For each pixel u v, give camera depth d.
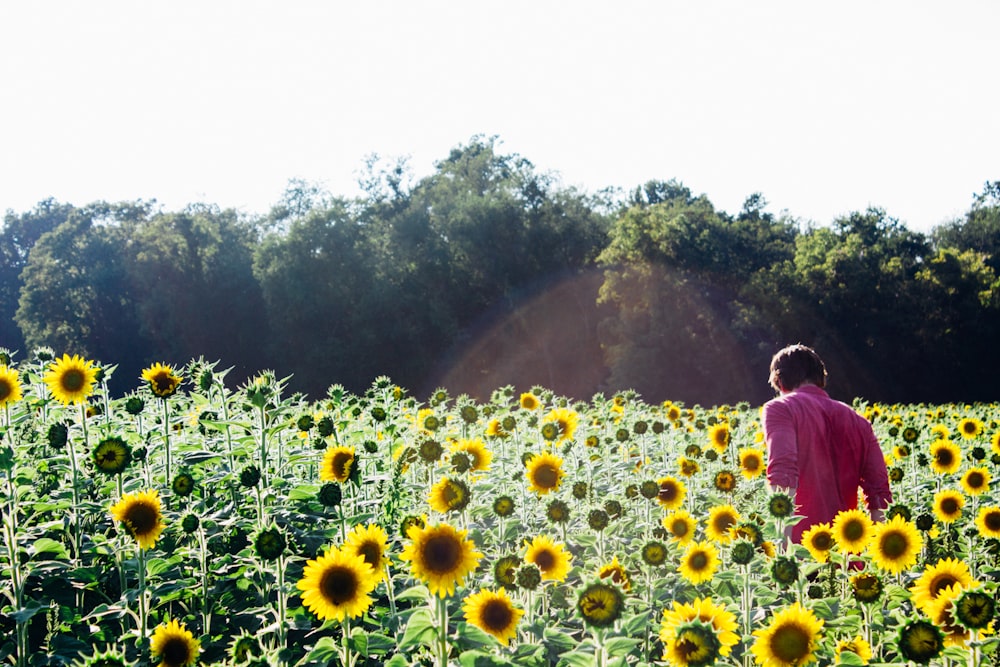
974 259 52.09
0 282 86.00
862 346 48.88
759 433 7.51
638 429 7.29
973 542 5.00
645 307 49.12
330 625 3.60
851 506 4.82
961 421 8.76
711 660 2.70
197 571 4.49
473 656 2.91
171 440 6.09
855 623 3.54
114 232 65.12
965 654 2.92
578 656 2.88
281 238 53.84
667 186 81.12
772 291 48.53
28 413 5.78
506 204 54.25
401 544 4.40
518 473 5.51
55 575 4.16
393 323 50.81
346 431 6.39
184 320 55.94
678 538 4.59
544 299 53.75
